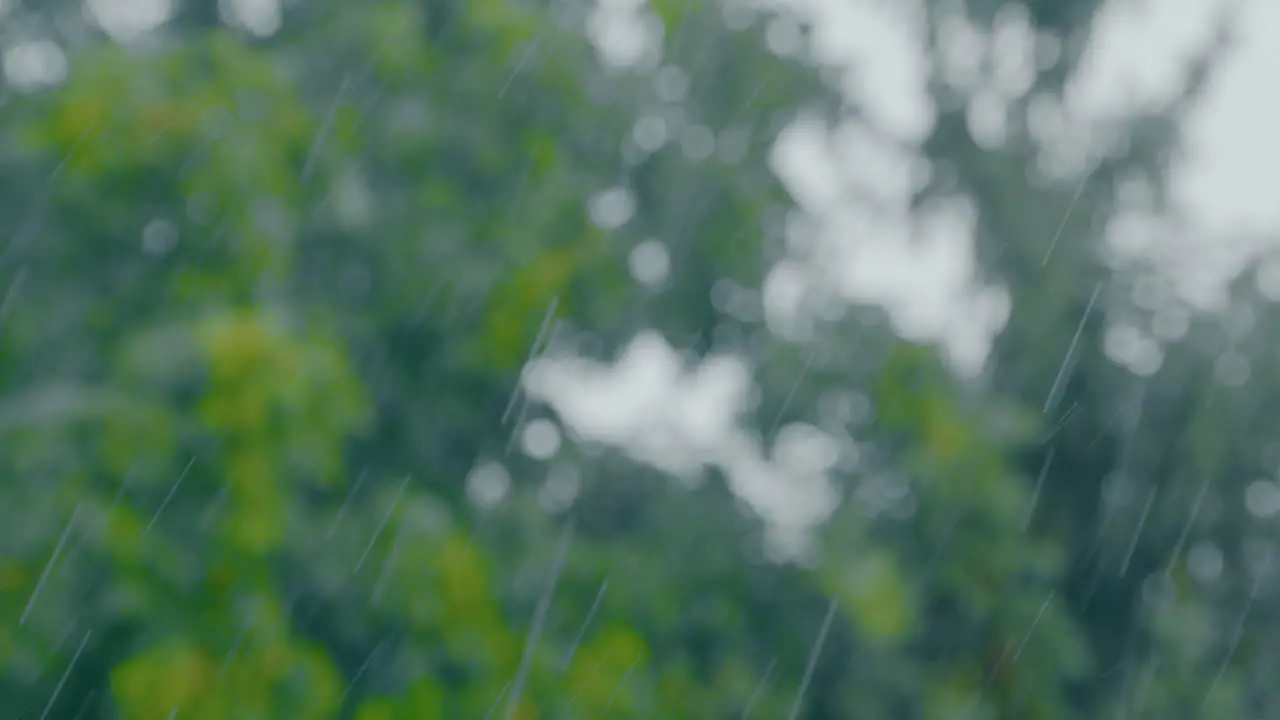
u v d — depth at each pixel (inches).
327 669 240.1
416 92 320.5
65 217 258.4
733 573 352.2
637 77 353.7
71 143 254.4
